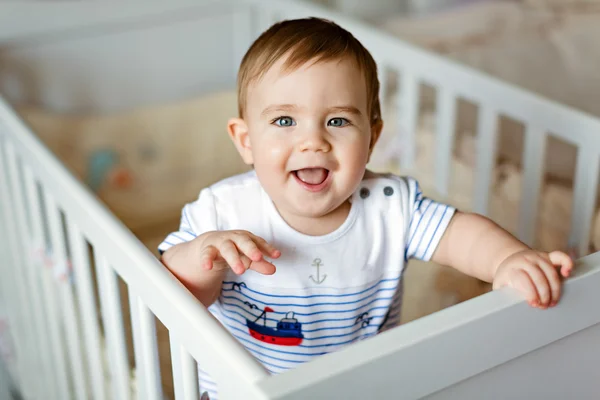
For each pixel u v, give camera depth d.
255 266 0.85
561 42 2.20
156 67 2.18
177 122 2.12
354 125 0.91
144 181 2.12
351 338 1.03
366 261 1.00
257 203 0.99
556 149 1.72
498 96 1.45
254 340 1.02
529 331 0.79
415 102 1.72
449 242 1.01
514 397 0.83
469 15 2.32
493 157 1.51
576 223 1.32
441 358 0.73
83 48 2.07
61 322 1.39
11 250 1.50
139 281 0.87
